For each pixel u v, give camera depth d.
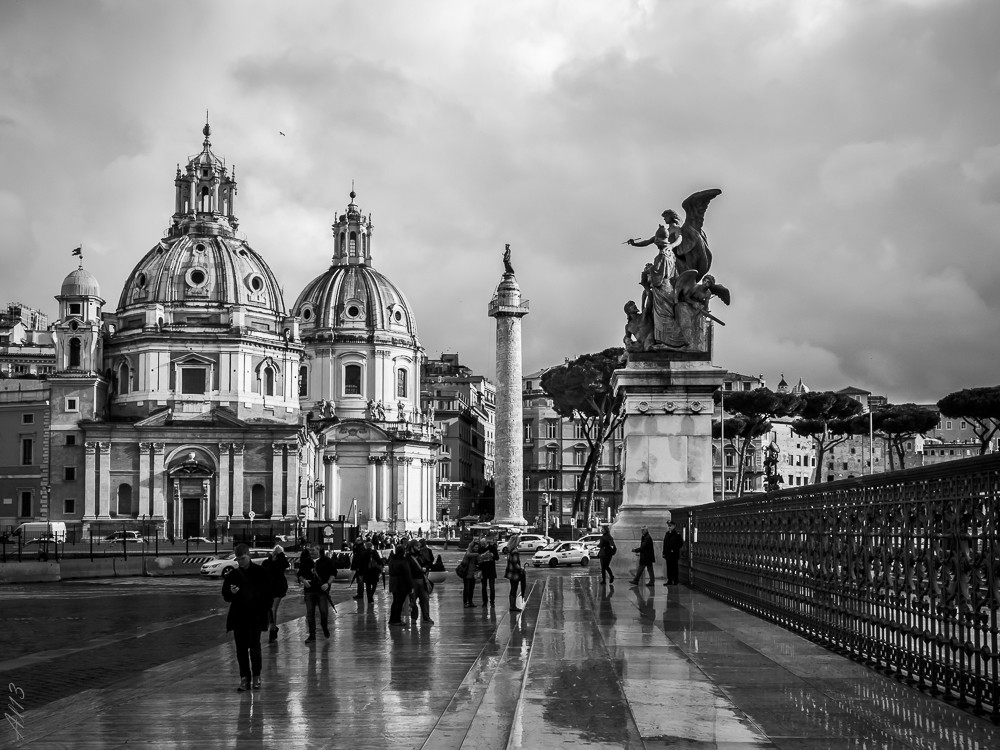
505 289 115.38
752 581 30.42
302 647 27.58
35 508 139.00
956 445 183.12
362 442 167.25
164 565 79.75
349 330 175.38
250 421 143.75
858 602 20.66
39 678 25.61
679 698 16.83
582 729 14.73
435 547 129.12
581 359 126.44
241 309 145.25
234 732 16.55
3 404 141.50
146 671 24.41
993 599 14.63
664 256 45.75
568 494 188.12
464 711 17.91
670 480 44.88
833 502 22.28
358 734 16.27
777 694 17.05
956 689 16.30
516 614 33.69
